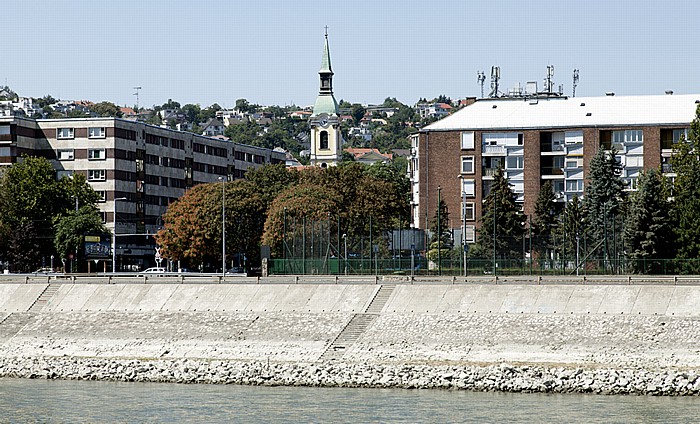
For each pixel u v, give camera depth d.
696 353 136.38
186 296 171.38
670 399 117.69
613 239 195.25
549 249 192.00
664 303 149.12
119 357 152.50
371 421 107.81
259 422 108.62
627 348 140.00
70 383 135.50
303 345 152.25
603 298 153.00
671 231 197.62
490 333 148.12
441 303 158.50
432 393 123.00
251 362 141.00
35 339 165.88
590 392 121.94
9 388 131.62
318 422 108.00
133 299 173.25
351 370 132.62
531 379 124.94
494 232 193.00
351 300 163.50
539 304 154.12
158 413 114.56
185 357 151.00
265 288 169.88
